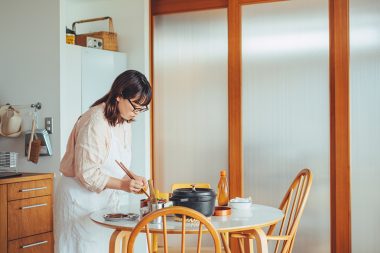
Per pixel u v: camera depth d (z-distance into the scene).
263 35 4.52
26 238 3.82
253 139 4.55
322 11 4.31
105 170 2.90
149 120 4.87
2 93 4.46
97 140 2.77
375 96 4.14
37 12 4.29
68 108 4.27
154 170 4.93
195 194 2.64
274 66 4.49
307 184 3.12
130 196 4.74
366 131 4.16
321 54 4.32
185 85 4.82
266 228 4.52
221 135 4.68
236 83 4.59
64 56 4.23
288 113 4.44
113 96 2.81
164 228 2.32
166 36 4.90
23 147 4.36
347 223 4.20
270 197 4.49
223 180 3.09
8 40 4.44
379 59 4.14
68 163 2.91
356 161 4.19
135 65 4.81
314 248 4.33
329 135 4.29
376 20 4.14
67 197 2.91
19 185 3.77
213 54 4.72
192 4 4.79
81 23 5.01
